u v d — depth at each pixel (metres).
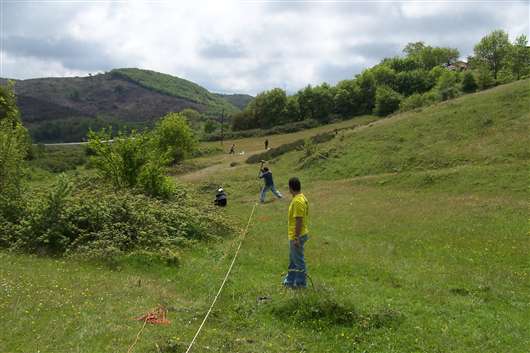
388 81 111.25
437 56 131.75
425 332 7.64
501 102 39.22
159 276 11.44
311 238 15.98
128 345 6.84
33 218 14.16
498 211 19.28
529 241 14.73
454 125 38.00
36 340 6.99
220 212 20.83
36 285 9.65
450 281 10.93
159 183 21.59
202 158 65.19
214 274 11.26
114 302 8.84
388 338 7.39
